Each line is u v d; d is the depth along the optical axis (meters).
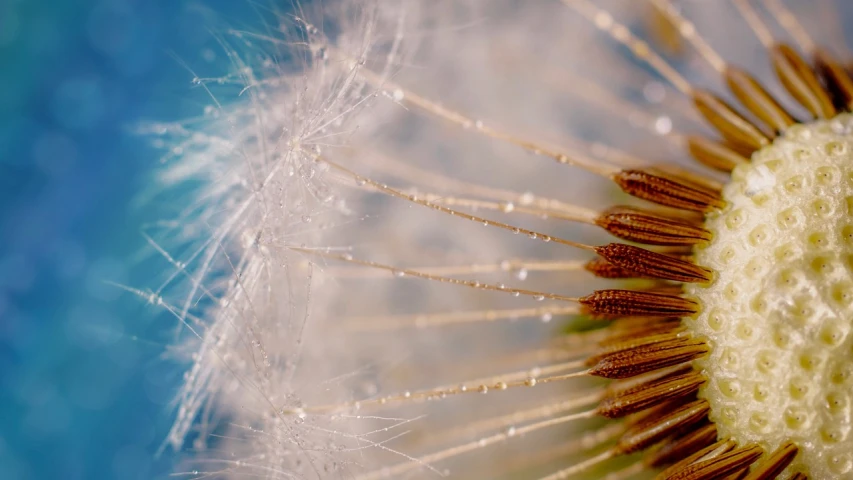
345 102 0.06
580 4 0.07
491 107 0.07
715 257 0.05
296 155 0.05
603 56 0.07
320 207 0.06
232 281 0.06
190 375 0.06
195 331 0.06
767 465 0.05
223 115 0.06
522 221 0.07
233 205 0.06
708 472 0.05
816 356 0.05
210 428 0.06
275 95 0.06
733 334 0.05
